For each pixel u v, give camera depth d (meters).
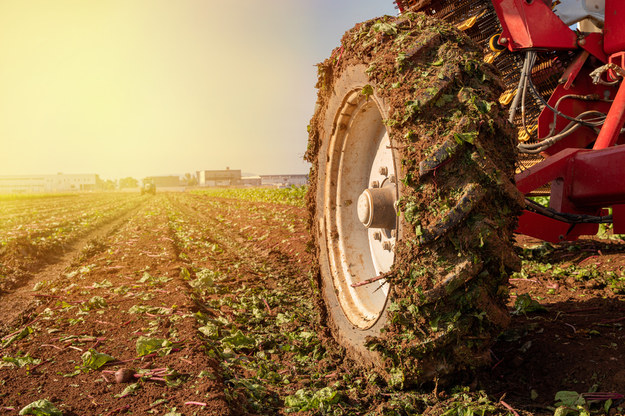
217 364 2.91
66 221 15.73
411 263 2.06
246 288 5.42
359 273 3.05
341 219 3.19
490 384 2.33
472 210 1.96
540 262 4.79
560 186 2.67
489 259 1.96
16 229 12.77
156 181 172.00
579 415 1.94
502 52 3.54
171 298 4.58
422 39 2.23
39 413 2.19
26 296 5.64
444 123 2.05
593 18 3.31
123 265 6.92
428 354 2.06
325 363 2.84
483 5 3.64
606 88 3.47
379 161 3.07
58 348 3.28
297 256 7.18
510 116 3.46
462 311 1.99
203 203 29.02
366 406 2.26
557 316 3.08
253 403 2.44
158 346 3.12
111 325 3.81
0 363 3.01
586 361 2.38
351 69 2.78
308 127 3.50
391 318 2.15
